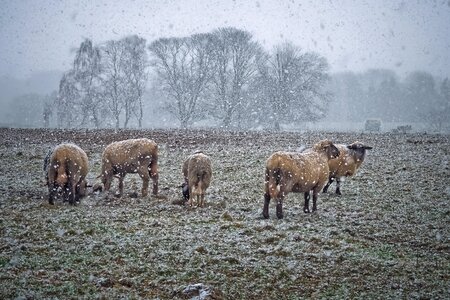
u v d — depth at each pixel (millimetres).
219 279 10500
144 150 18656
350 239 13438
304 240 13164
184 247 12305
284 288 10273
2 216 14945
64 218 14820
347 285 10484
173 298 9641
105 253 11836
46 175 17922
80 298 9406
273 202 17984
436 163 25547
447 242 13422
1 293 9414
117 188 20391
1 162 25297
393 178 22141
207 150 29516
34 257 11375
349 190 20125
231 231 13836
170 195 19094
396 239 13703
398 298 9891
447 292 10164
